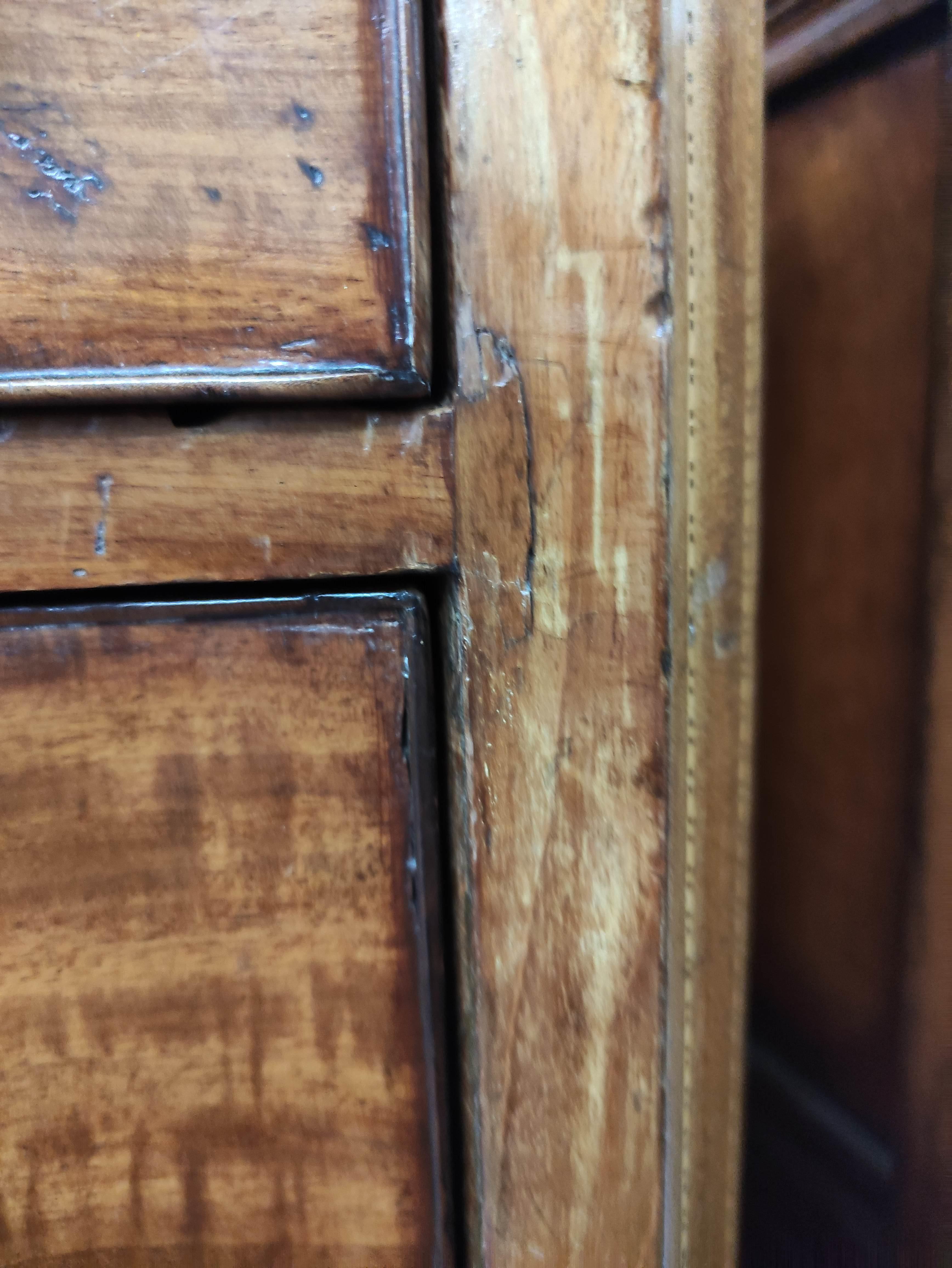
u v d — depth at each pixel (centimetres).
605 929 11
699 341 11
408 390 10
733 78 11
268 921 11
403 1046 11
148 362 10
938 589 14
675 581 11
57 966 11
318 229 10
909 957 15
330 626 11
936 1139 14
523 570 11
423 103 10
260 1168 11
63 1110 11
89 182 10
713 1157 12
